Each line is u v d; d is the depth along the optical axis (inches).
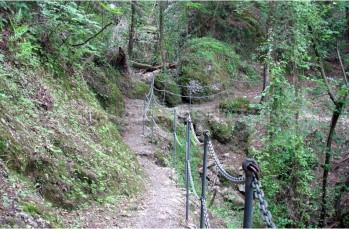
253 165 98.3
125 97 593.9
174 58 821.9
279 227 429.4
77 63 402.0
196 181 437.4
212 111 625.0
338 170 525.7
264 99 515.2
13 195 165.8
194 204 299.9
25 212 159.8
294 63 471.5
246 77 812.0
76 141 256.8
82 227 184.1
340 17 577.9
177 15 856.9
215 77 733.9
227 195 444.5
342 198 517.3
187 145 243.1
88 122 309.0
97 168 245.8
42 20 333.7
